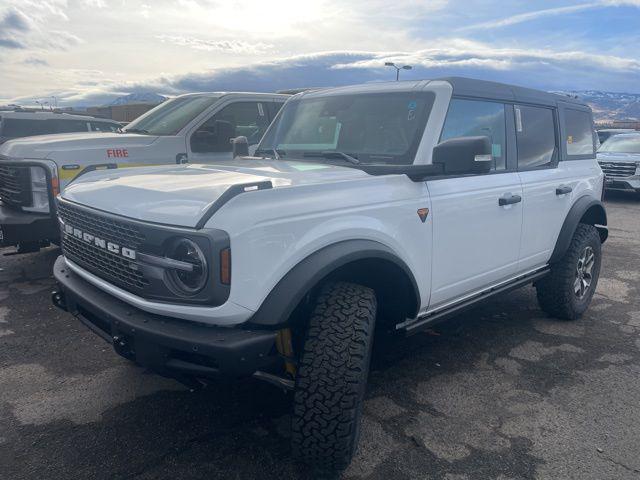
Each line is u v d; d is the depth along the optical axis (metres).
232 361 2.37
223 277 2.36
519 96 4.31
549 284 4.89
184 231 2.38
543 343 4.52
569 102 5.09
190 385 2.68
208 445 2.97
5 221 5.42
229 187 2.46
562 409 3.44
